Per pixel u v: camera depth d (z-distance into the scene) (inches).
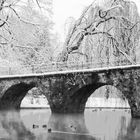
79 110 1130.0
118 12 1257.4
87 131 783.7
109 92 1173.1
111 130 804.0
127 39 1200.8
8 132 768.9
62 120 985.5
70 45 1334.9
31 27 1397.6
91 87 1068.5
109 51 1203.2
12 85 1155.3
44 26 1428.4
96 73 978.1
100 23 1290.6
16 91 1223.5
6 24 1309.1
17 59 1407.5
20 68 1375.5
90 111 1363.2
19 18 1306.6
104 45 1219.9
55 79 1055.0
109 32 1247.5
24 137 700.7
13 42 1314.0
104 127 856.3
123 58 1167.0
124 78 932.6
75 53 1310.3
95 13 1307.8
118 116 1141.7
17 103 1323.8
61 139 678.5
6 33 1346.0
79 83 1006.4
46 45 1529.3
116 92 1160.2
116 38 1216.2
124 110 1437.0
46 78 1072.8
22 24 1363.2
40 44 1509.6
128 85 925.2
